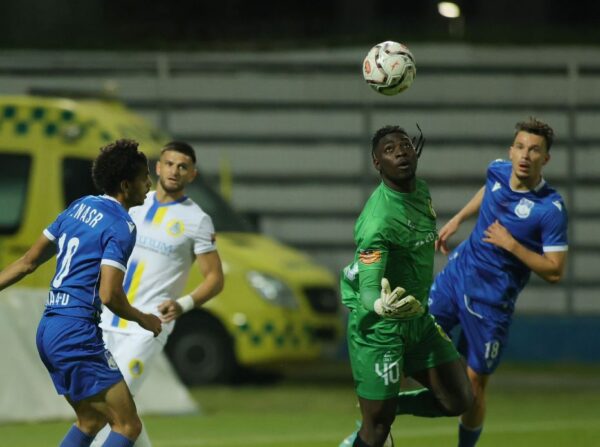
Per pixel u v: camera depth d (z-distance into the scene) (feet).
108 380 86.33
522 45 262.26
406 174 90.07
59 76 246.68
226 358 178.60
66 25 277.64
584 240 250.16
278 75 252.21
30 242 179.11
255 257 181.88
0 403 142.92
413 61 100.48
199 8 282.97
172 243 104.01
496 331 108.99
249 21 282.97
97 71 247.50
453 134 251.60
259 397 173.88
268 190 252.01
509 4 293.43
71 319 85.92
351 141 251.60
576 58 262.47
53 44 264.93
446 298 111.04
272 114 252.01
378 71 99.81
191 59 253.03
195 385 178.91
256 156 251.80
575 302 249.96
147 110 248.11
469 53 261.85
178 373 178.91
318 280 185.57
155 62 248.73
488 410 165.99
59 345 85.71
